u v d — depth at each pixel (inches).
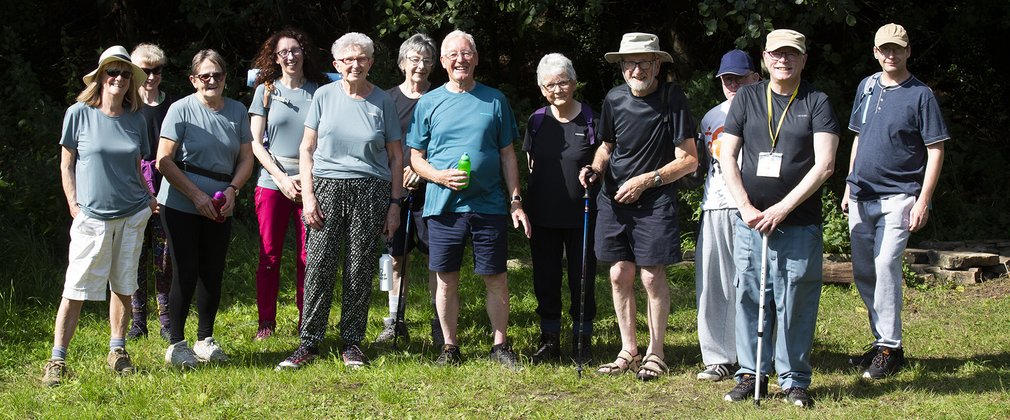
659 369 212.1
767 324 194.2
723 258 209.9
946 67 478.9
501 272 218.8
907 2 435.2
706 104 394.0
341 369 212.8
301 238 245.9
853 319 274.1
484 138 213.6
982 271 334.0
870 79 219.5
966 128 481.4
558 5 434.0
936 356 231.0
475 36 469.1
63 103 414.9
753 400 194.1
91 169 203.2
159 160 216.8
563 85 213.6
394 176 220.4
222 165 223.9
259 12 418.6
